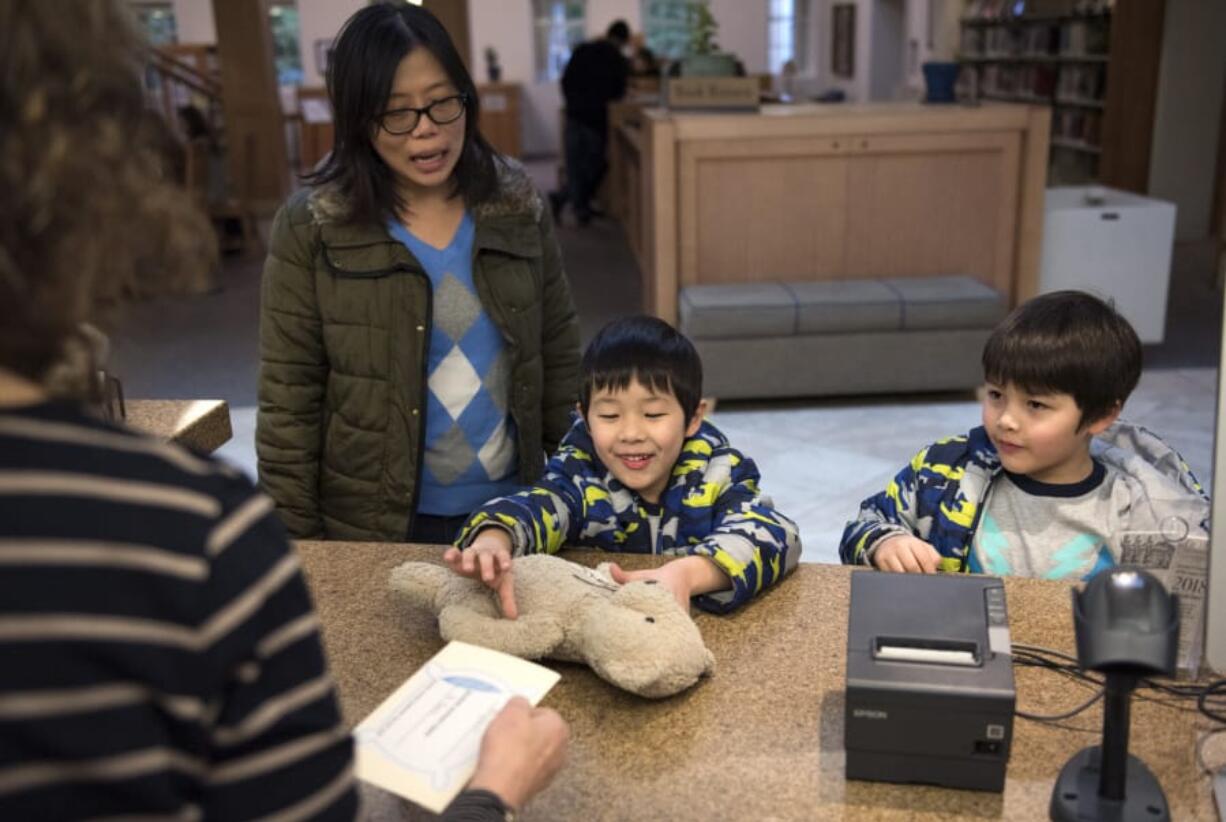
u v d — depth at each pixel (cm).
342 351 171
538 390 185
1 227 48
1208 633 90
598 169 870
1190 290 604
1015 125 432
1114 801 89
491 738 82
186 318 594
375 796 93
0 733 46
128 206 54
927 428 407
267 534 54
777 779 94
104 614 47
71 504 48
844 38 1237
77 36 51
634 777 95
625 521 140
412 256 169
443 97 159
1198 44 728
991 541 144
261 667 52
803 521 331
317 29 1302
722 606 122
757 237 443
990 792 92
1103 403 134
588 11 1348
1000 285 452
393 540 180
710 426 146
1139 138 750
